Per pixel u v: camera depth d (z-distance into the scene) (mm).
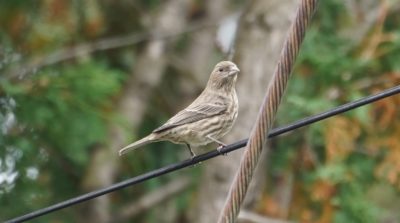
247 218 17062
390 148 18453
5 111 17609
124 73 19453
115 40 20188
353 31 19375
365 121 17812
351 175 18125
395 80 18531
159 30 21203
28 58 18891
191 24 21750
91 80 17703
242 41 17312
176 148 20359
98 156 19078
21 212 18234
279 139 18750
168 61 21750
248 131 16953
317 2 8914
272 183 18859
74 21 19453
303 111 17984
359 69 18500
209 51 22156
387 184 19000
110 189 10664
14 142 17844
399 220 21250
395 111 18375
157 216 20875
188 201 20312
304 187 18594
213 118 12797
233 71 13117
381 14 18938
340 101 18344
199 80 21875
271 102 8961
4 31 19016
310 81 18625
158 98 21531
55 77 17734
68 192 19359
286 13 17141
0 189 18125
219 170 17062
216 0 22359
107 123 18141
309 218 18500
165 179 20578
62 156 18781
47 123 17594
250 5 17406
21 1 18984
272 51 17078
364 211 18047
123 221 20188
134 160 19719
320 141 18406
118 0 20906
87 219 19594
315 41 18906
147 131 21078
